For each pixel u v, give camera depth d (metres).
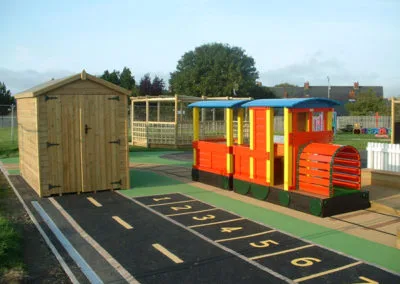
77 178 10.95
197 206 9.71
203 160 12.66
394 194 10.36
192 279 5.58
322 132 9.82
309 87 74.75
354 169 9.41
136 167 16.11
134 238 7.34
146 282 5.50
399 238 6.73
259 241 7.16
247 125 25.38
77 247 6.88
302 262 6.18
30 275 5.71
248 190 10.63
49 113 10.48
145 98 24.52
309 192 9.16
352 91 72.25
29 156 11.96
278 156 10.38
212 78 62.16
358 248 6.79
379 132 38.75
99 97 11.07
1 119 36.38
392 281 5.50
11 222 7.99
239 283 5.45
